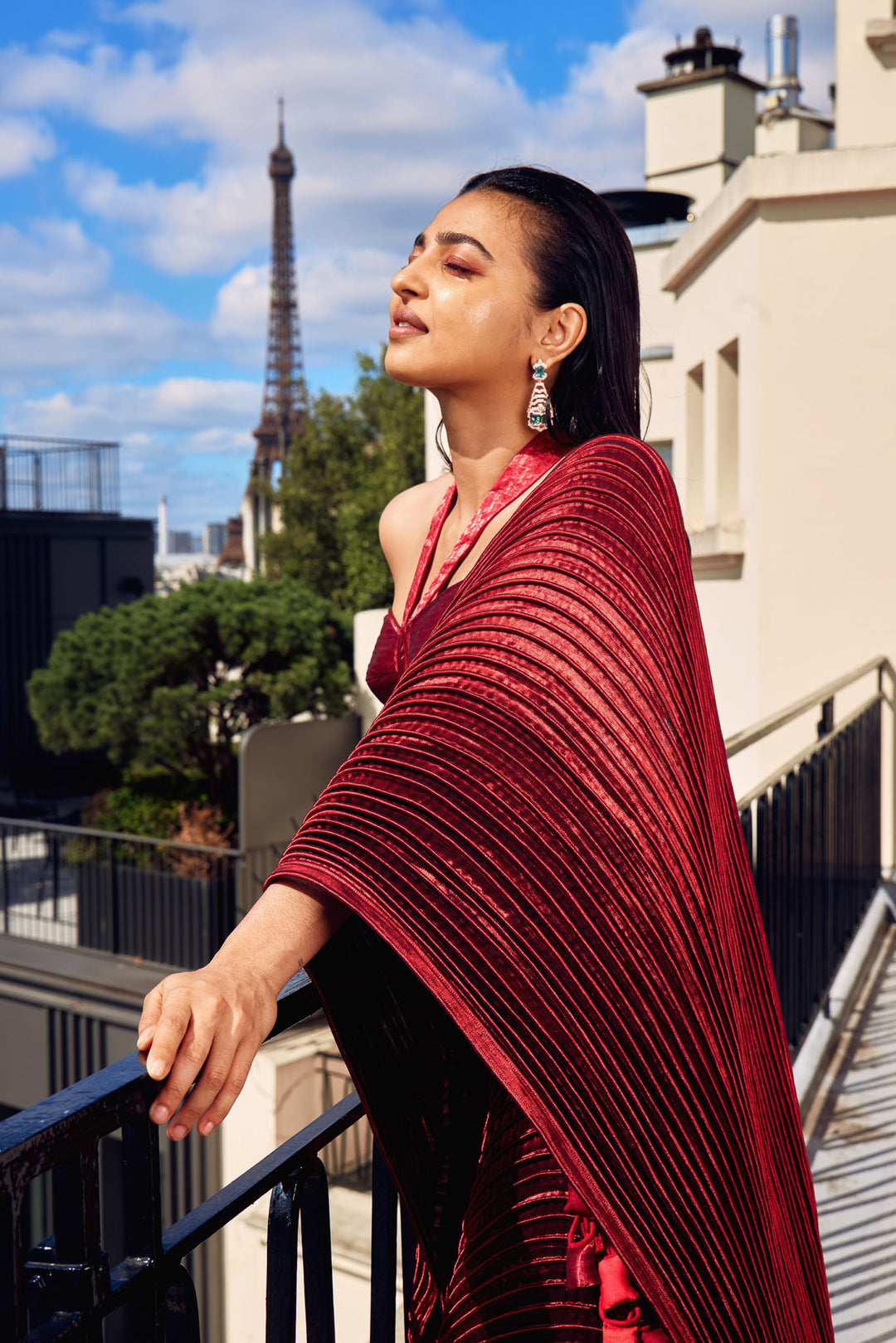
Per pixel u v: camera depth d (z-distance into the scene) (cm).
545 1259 97
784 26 1536
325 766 1313
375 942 97
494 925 77
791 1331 95
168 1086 68
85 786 2238
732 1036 87
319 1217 108
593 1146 80
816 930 366
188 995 69
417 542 122
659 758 83
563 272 105
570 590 85
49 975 1152
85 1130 72
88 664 1572
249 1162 941
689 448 860
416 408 2905
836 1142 301
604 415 109
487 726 80
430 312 105
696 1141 83
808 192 618
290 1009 93
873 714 504
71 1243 73
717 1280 85
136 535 2472
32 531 2317
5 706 2280
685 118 1539
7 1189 66
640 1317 94
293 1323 104
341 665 1545
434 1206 103
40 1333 72
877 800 519
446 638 86
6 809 2166
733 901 95
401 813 78
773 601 634
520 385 108
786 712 283
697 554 679
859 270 620
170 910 1172
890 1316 229
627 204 1307
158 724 1467
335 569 3338
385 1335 125
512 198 106
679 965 82
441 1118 102
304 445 3466
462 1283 102
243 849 1177
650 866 81
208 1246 932
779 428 634
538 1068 78
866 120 679
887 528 615
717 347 748
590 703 82
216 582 1616
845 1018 379
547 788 79
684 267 823
